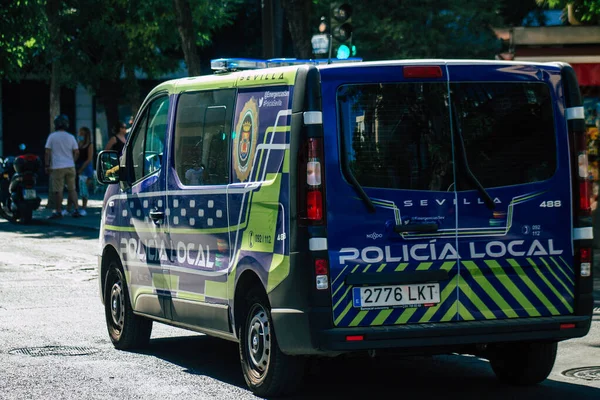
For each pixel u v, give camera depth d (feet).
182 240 34.04
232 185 31.22
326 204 27.63
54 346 39.04
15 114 171.63
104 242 39.88
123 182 38.47
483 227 28.76
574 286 29.71
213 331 32.68
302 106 27.89
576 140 29.68
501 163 28.99
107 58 135.23
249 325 30.55
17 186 99.71
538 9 161.48
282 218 28.45
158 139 36.19
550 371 31.22
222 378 33.22
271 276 28.76
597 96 80.43
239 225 30.66
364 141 27.99
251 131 30.45
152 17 126.11
